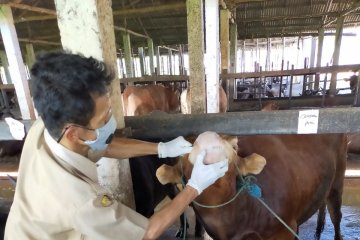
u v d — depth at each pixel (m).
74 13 1.22
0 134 1.68
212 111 3.10
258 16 9.42
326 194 2.03
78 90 0.75
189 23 2.78
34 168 0.86
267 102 6.08
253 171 1.33
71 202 0.80
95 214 0.81
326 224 2.89
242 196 1.37
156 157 2.08
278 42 20.44
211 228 1.42
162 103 6.07
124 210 0.89
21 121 1.59
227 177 1.23
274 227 1.53
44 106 0.77
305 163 1.76
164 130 1.52
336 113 1.30
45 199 0.82
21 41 10.61
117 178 1.42
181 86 8.06
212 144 1.14
